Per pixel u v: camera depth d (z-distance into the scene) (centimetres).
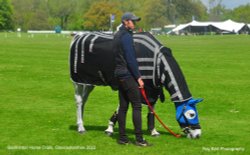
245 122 1161
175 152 879
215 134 1023
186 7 15500
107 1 13700
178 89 930
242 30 12650
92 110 1314
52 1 15788
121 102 927
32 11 16088
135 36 954
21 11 16012
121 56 905
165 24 14850
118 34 909
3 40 6525
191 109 941
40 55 3494
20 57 3259
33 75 2161
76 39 1016
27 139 973
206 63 2920
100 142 951
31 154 868
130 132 1042
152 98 968
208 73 2339
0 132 1034
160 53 934
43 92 1653
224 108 1359
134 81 905
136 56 936
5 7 14700
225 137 997
